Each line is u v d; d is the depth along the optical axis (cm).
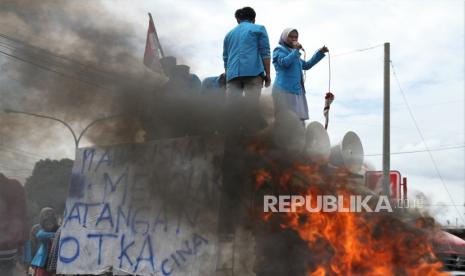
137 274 581
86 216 645
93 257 623
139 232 593
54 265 705
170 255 559
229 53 653
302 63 721
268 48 643
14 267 799
